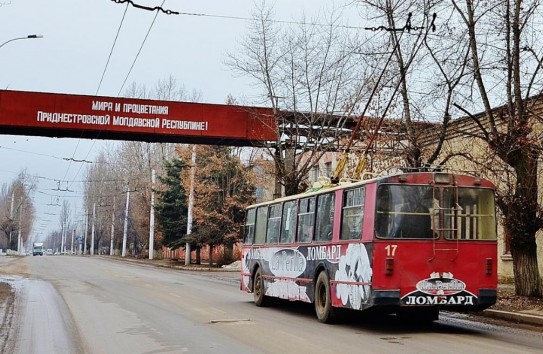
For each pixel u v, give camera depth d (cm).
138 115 2945
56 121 2880
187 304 1852
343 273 1376
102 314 1580
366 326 1407
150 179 6325
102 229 10725
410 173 1298
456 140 2362
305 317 1599
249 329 1315
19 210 12156
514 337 1233
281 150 3017
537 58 1684
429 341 1162
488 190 1322
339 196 1438
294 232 1688
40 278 3133
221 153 4750
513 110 1728
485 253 1294
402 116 2288
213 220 4775
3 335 1243
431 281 1262
